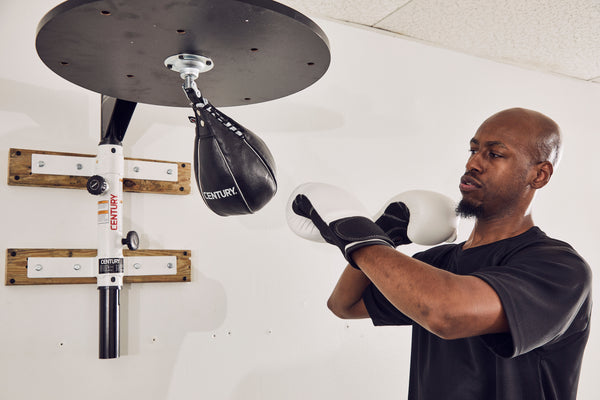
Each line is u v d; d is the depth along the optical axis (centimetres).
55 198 166
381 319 140
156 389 174
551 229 272
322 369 204
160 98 116
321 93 218
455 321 87
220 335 187
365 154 224
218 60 93
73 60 92
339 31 225
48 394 159
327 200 110
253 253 197
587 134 293
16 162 160
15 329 157
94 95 175
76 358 163
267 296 197
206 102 98
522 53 260
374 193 224
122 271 156
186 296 183
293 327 201
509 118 123
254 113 204
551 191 275
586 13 219
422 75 244
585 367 267
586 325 112
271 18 77
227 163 104
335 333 209
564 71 284
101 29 80
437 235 125
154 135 183
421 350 129
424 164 238
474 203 122
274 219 203
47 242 164
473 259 122
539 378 108
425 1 208
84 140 172
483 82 262
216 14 75
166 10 74
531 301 92
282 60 93
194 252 186
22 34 168
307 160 211
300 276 205
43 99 168
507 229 122
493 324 91
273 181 111
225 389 185
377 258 95
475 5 212
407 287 89
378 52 233
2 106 162
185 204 186
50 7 174
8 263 155
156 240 180
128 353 171
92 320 167
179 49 88
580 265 102
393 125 233
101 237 154
